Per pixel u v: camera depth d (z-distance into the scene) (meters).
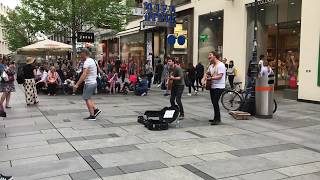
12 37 42.81
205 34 21.34
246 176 5.43
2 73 11.30
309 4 14.12
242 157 6.41
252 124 9.50
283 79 16.78
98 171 5.59
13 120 9.90
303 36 14.41
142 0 30.25
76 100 14.52
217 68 9.30
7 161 6.11
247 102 10.78
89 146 7.06
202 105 13.18
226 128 8.92
